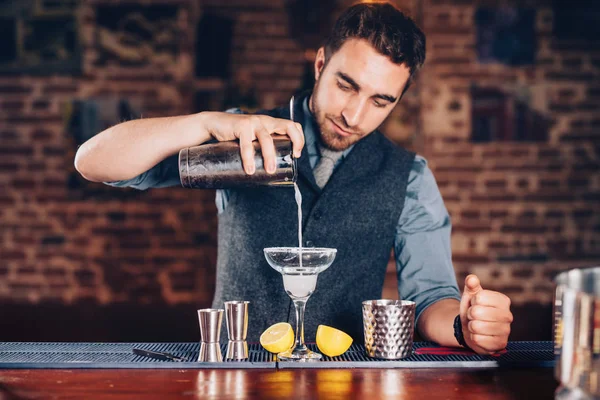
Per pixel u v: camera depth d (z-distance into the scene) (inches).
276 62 167.2
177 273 166.4
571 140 165.5
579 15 164.2
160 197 166.1
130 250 166.1
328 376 43.5
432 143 166.1
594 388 33.4
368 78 58.0
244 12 166.4
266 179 51.0
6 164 165.3
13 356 48.6
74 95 165.0
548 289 165.3
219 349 47.7
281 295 65.1
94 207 165.5
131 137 56.1
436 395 39.2
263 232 65.7
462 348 52.1
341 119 60.4
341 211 65.4
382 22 58.1
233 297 65.7
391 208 66.3
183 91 165.8
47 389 40.1
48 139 165.5
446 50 165.5
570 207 165.6
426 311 60.4
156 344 53.9
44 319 151.4
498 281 165.9
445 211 69.2
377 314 47.7
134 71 165.3
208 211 166.7
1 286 164.9
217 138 53.9
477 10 164.9
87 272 165.5
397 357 47.6
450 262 67.3
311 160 67.7
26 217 165.5
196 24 165.6
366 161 67.2
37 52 164.4
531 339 130.6
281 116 68.5
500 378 43.3
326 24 166.4
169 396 38.7
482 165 165.9
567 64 164.7
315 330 64.8
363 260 66.3
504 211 165.9
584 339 33.8
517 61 165.2
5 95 164.9
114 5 164.4
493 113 165.8
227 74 166.6
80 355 49.1
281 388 40.4
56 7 164.1
